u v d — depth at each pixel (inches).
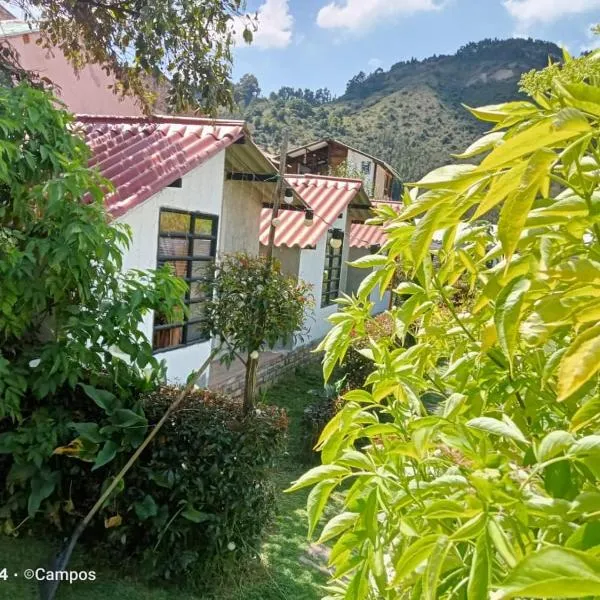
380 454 51.4
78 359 135.4
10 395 127.5
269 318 155.6
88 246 130.1
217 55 227.6
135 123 266.5
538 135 24.2
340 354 56.4
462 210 33.8
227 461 134.3
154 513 130.6
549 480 37.0
